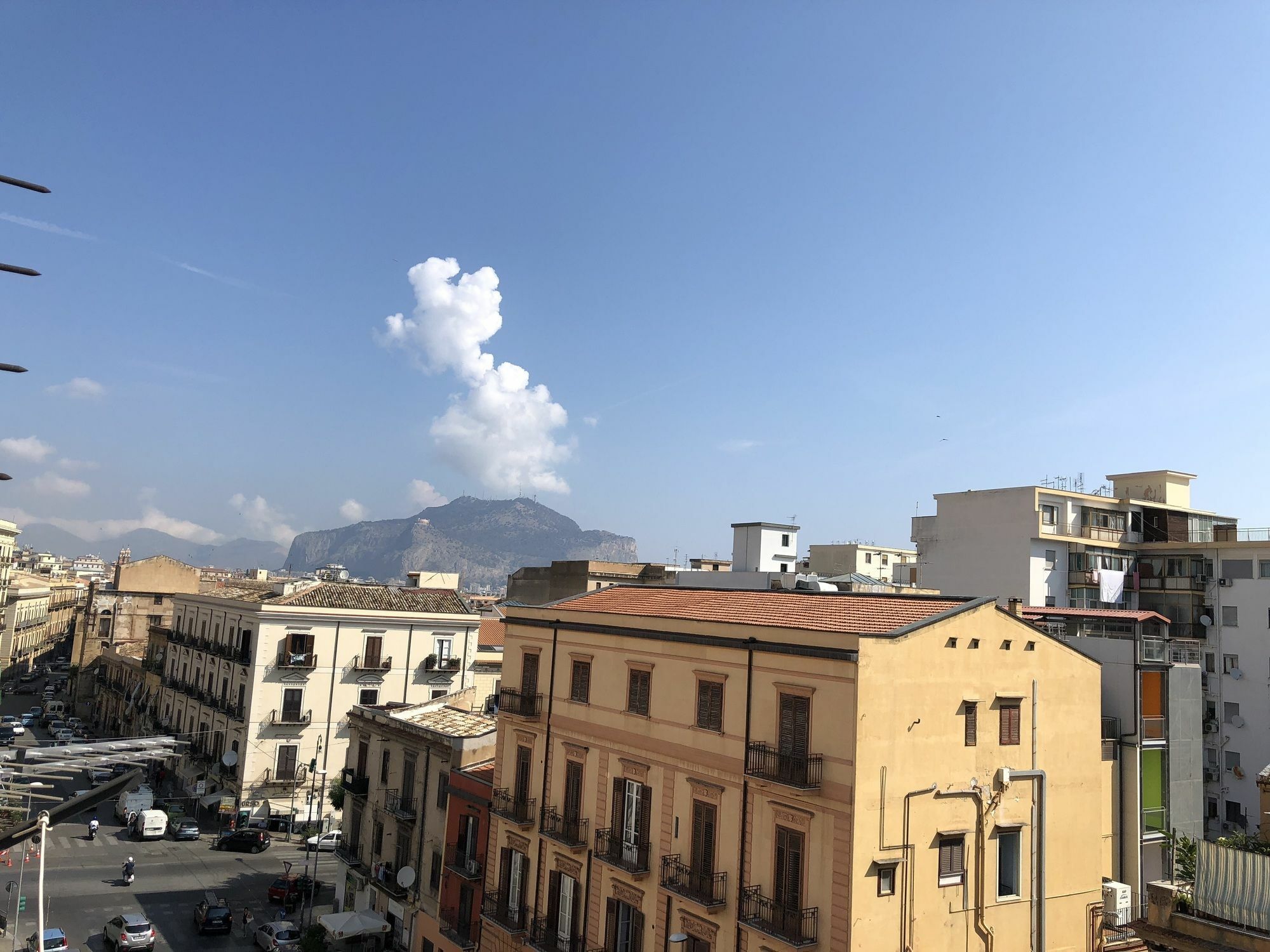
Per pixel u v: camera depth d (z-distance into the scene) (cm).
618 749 3166
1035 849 2708
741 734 2706
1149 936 2081
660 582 10738
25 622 13875
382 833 4472
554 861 3353
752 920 2509
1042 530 6769
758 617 3014
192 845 6306
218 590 9975
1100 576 6812
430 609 7531
